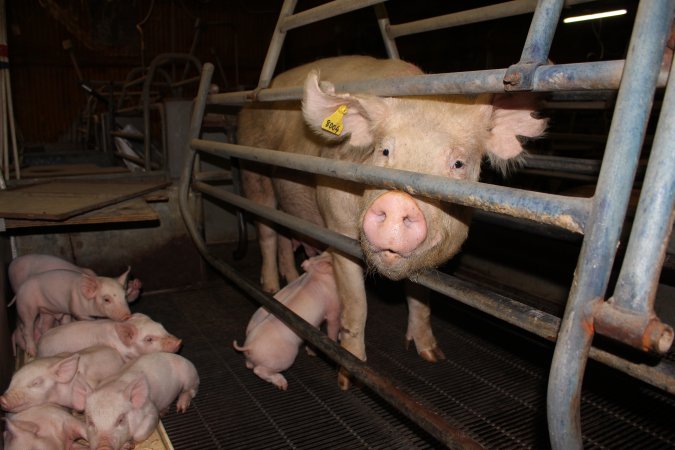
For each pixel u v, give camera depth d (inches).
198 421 99.8
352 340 108.7
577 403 42.3
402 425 97.3
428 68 411.5
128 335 111.5
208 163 195.3
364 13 436.1
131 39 506.3
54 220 118.0
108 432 87.6
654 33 38.3
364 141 89.2
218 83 552.4
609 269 40.3
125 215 126.4
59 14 478.6
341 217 103.7
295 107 128.5
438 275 72.9
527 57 49.4
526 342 128.6
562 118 269.9
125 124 280.4
